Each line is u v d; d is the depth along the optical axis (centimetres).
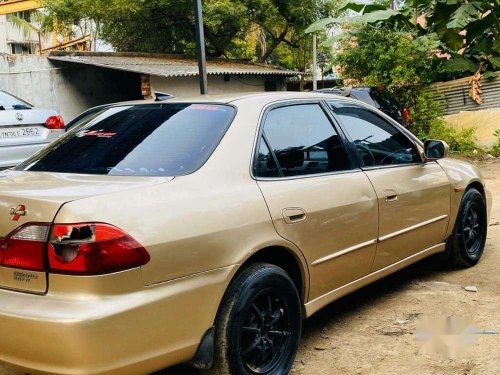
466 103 1623
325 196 360
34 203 263
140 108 378
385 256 419
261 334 314
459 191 505
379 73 1548
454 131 1513
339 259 371
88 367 245
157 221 268
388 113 1234
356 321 422
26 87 1577
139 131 347
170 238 269
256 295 304
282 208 328
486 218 554
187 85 1797
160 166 311
